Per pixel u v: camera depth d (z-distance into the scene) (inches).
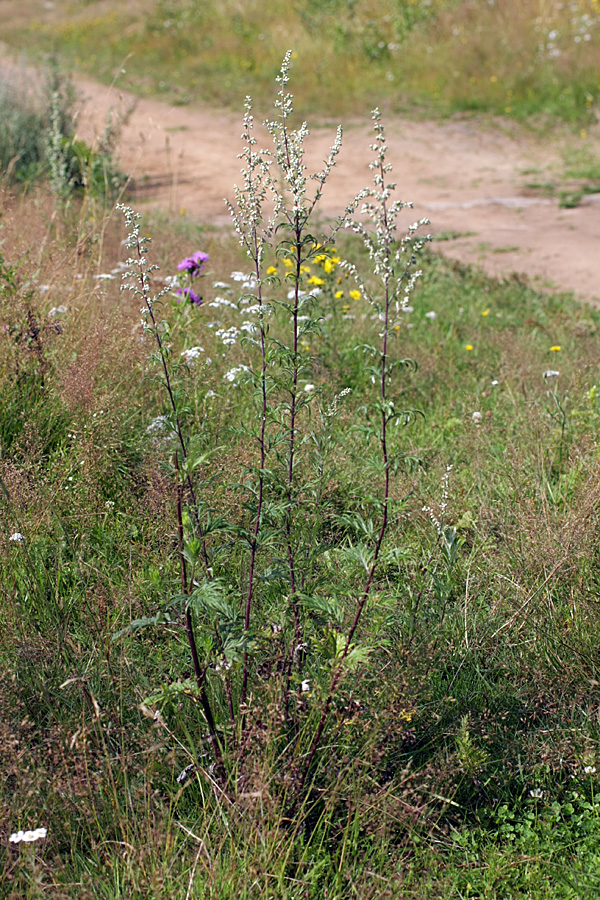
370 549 110.1
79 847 99.0
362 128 604.4
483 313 284.4
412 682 112.2
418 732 114.6
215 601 98.0
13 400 175.3
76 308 205.0
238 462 148.5
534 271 349.1
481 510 158.1
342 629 108.7
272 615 119.1
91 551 144.3
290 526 118.2
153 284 233.9
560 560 136.4
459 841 103.3
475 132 579.8
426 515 156.1
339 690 106.3
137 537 145.6
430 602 130.6
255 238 108.7
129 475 161.9
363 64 709.9
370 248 103.8
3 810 96.2
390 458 105.7
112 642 118.3
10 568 134.9
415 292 305.1
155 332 106.5
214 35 833.5
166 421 106.0
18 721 107.0
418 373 227.8
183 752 106.2
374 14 769.6
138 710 110.6
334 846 101.1
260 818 94.2
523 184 486.9
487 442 188.1
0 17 1112.8
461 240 396.2
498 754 114.0
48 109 500.7
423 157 542.3
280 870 92.5
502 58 653.3
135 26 917.8
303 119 632.4
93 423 163.0
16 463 158.6
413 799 104.7
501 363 234.4
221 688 113.4
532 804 108.3
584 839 103.5
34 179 407.5
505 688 123.1
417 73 676.1
